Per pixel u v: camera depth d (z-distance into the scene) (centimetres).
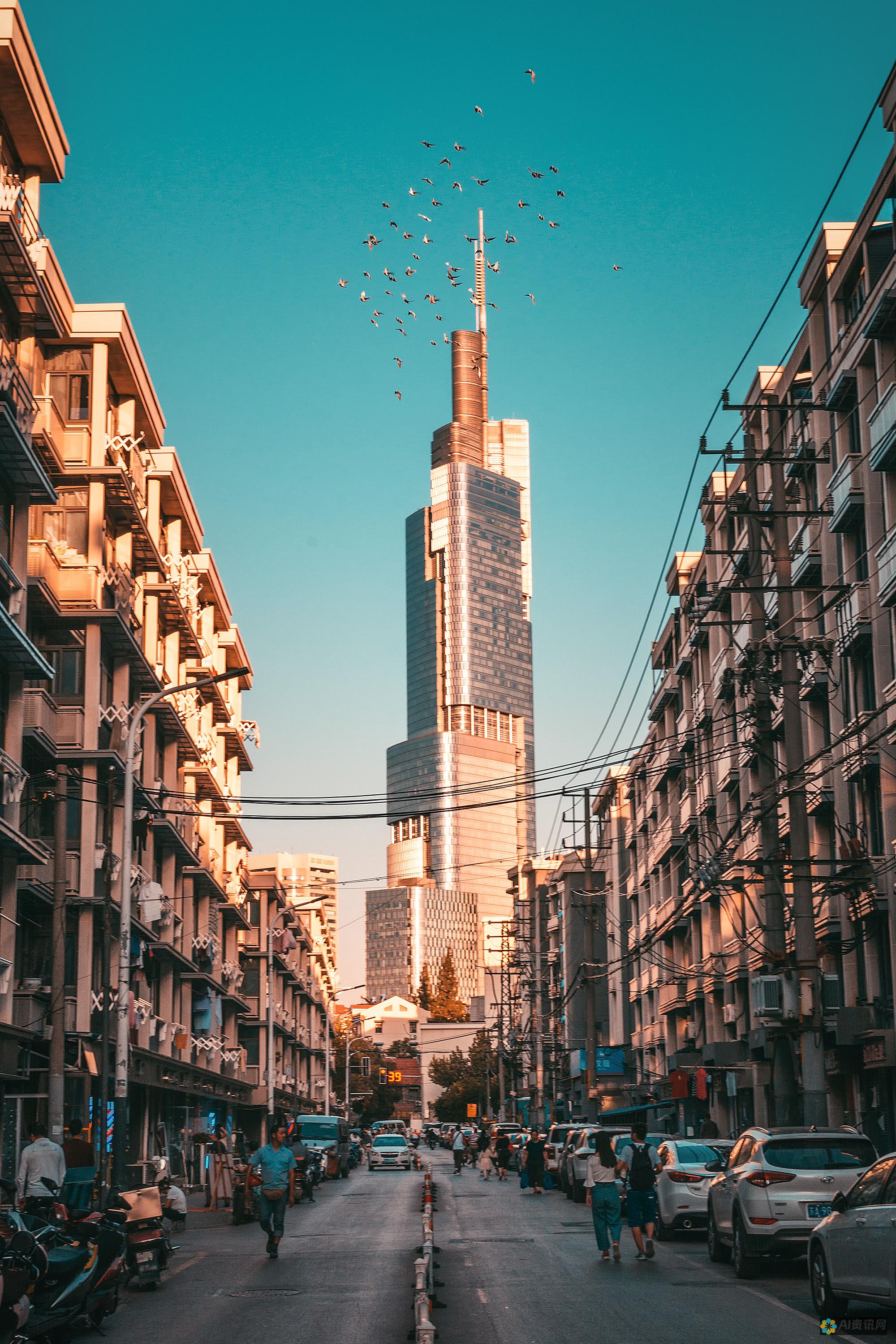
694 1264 1955
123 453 3781
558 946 9769
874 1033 2902
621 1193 2389
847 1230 1288
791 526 3675
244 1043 7000
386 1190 4862
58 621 3575
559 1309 1488
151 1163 2755
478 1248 2256
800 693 3356
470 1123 13825
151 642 4275
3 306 2931
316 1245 2400
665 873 5897
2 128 2856
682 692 5644
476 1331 1330
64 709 3572
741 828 4453
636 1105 6116
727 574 4591
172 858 4600
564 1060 9019
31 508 3578
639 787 6725
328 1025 9194
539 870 12038
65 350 3678
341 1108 12612
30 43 2798
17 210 2822
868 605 3041
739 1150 1888
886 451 2756
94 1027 3422
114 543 3866
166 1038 4438
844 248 3388
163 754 4622
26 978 3347
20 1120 2981
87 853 3512
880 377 2930
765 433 4088
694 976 5047
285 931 7194
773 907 2688
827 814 3409
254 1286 1778
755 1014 2712
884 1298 1199
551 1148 4550
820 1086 2502
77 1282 1262
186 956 4878
